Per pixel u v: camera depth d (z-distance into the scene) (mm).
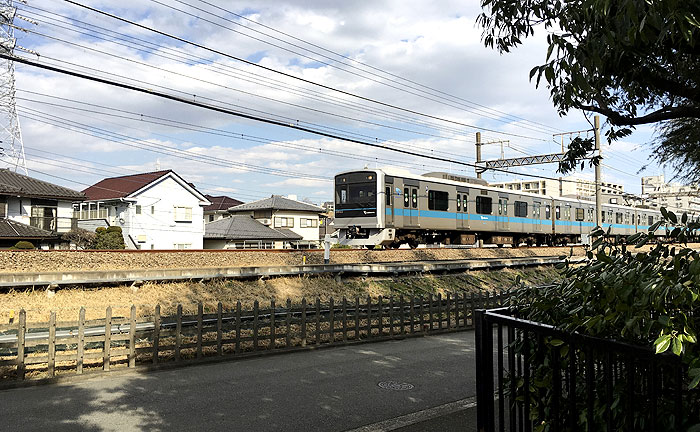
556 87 3588
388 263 17938
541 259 23297
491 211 26688
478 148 29672
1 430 5207
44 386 6945
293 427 5426
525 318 3041
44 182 27000
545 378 2742
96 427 5348
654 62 3219
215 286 13266
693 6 2170
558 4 3656
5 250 12164
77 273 11367
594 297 2434
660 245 2432
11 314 9633
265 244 39031
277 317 11039
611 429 2283
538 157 27203
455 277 18938
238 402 6297
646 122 3689
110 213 33125
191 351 9109
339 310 11125
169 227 33812
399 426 5426
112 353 7711
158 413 5832
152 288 12336
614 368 2590
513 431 3326
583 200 36812
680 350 1822
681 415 2045
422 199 22500
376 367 8336
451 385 7219
